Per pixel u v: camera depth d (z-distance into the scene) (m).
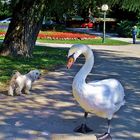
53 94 10.10
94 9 19.45
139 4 17.59
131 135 7.20
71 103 9.25
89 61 6.62
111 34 45.91
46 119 7.90
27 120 7.78
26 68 13.74
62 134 6.98
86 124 7.58
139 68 16.08
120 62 17.95
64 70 14.15
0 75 12.02
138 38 41.00
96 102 6.51
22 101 9.23
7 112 8.29
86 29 53.34
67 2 16.78
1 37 32.44
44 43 29.27
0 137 6.79
